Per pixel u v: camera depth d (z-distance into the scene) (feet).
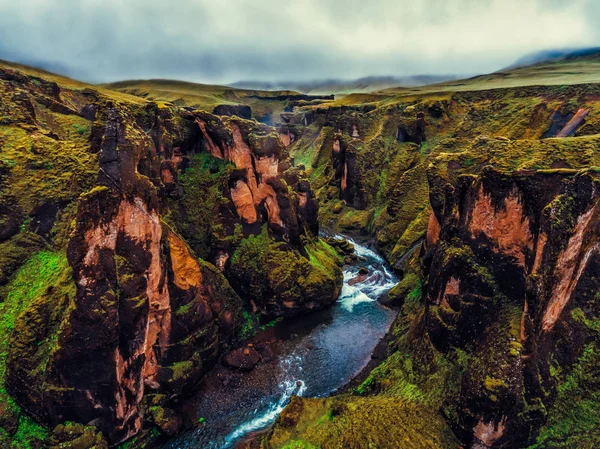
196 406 111.65
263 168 158.71
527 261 88.79
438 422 90.99
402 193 247.91
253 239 163.02
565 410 83.66
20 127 130.11
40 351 91.71
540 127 251.19
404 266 199.41
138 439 98.63
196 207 158.92
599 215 87.81
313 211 203.10
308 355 136.05
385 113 344.49
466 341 98.27
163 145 154.20
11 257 105.40
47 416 88.84
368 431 88.84
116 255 93.71
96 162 127.34
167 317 108.78
